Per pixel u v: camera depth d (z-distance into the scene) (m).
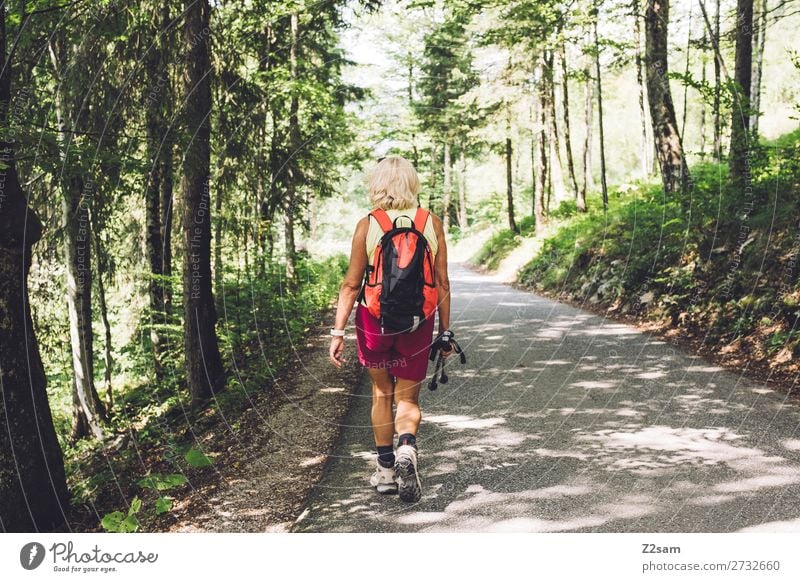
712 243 8.98
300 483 4.03
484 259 26.14
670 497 3.44
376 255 3.25
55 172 4.72
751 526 3.08
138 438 6.93
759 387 5.57
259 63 10.86
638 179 19.62
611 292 11.30
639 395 5.58
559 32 14.59
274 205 12.36
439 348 3.46
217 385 7.10
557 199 25.58
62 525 4.41
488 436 4.70
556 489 3.64
